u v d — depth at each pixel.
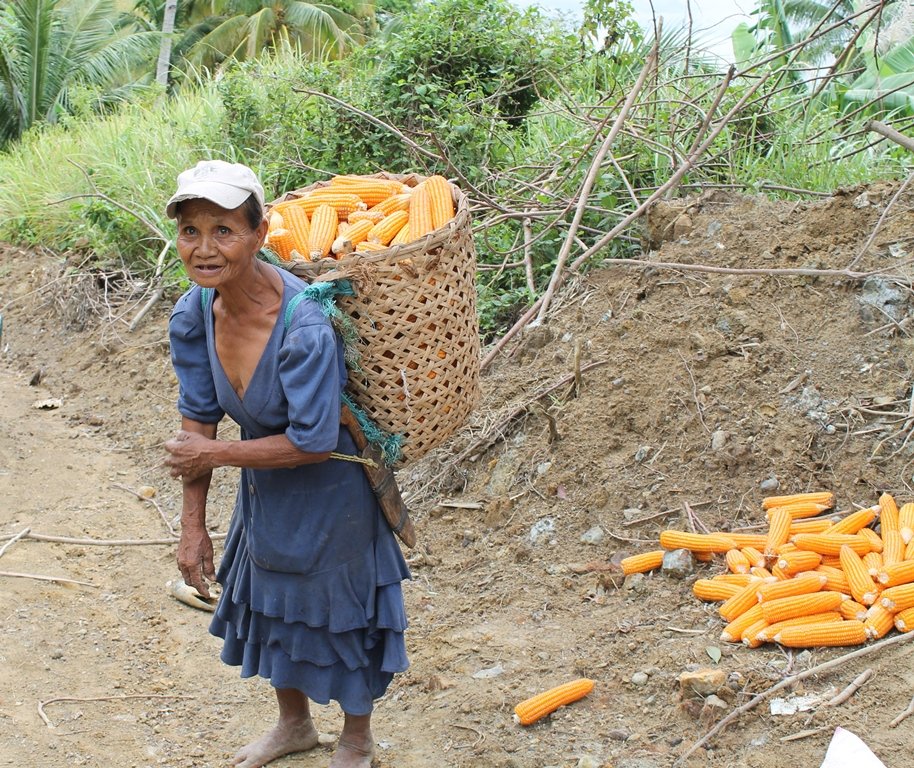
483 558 4.53
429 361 2.97
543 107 7.66
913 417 4.13
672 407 4.64
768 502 4.09
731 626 3.52
